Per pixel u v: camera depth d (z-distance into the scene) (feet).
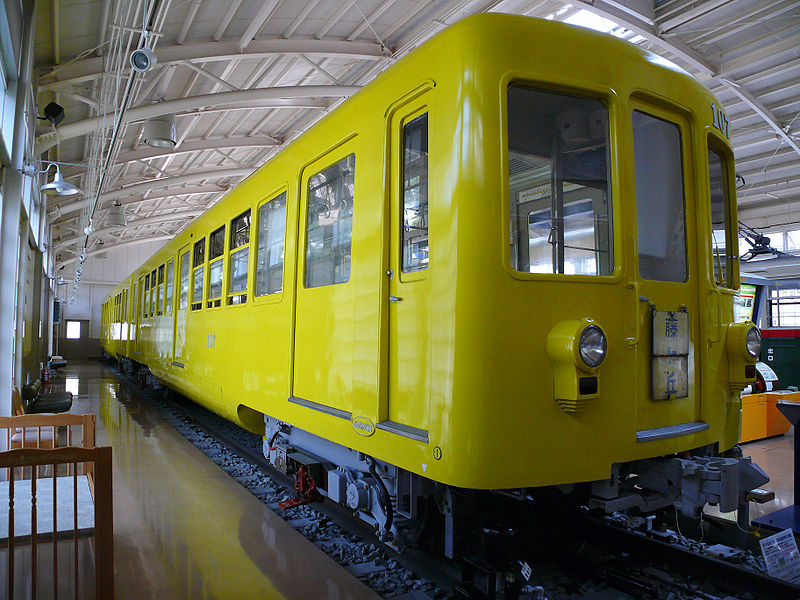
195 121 43.65
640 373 10.12
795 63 34.22
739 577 10.37
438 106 9.79
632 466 10.84
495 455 8.69
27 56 21.42
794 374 33.86
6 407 21.09
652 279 10.80
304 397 13.97
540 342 9.16
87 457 9.16
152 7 17.51
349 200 12.55
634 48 10.67
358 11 30.89
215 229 22.66
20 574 10.87
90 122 33.09
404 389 10.22
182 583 10.70
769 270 61.21
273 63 37.04
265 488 17.75
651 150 11.02
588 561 11.24
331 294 12.84
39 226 45.65
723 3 28.04
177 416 32.04
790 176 51.37
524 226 9.61
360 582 10.77
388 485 11.35
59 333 109.81
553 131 9.96
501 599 10.03
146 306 40.16
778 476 20.52
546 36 9.73
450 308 9.12
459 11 30.60
